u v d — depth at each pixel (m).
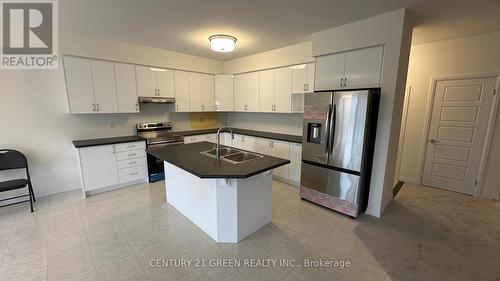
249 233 2.48
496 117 3.27
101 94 3.60
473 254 2.17
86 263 2.02
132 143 3.82
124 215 2.89
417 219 2.83
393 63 2.55
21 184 2.90
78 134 3.72
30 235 2.44
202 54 4.59
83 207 3.11
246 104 4.90
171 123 4.88
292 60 3.89
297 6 2.35
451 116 3.64
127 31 3.19
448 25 2.90
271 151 4.29
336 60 3.06
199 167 2.23
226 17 2.66
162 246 2.28
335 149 2.89
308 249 2.24
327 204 3.09
